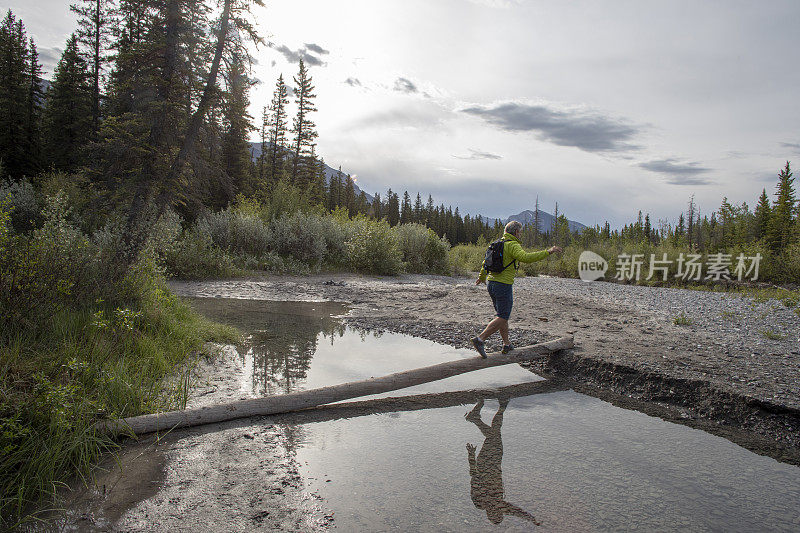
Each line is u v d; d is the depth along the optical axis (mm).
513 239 5930
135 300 6625
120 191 12781
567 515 2838
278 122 52531
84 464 3189
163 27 12633
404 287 14391
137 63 12680
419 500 2967
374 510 2822
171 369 5223
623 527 2725
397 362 6367
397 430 4234
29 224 14750
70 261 6137
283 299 11438
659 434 4285
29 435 3127
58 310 5234
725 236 47844
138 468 3242
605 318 9734
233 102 13203
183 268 13102
